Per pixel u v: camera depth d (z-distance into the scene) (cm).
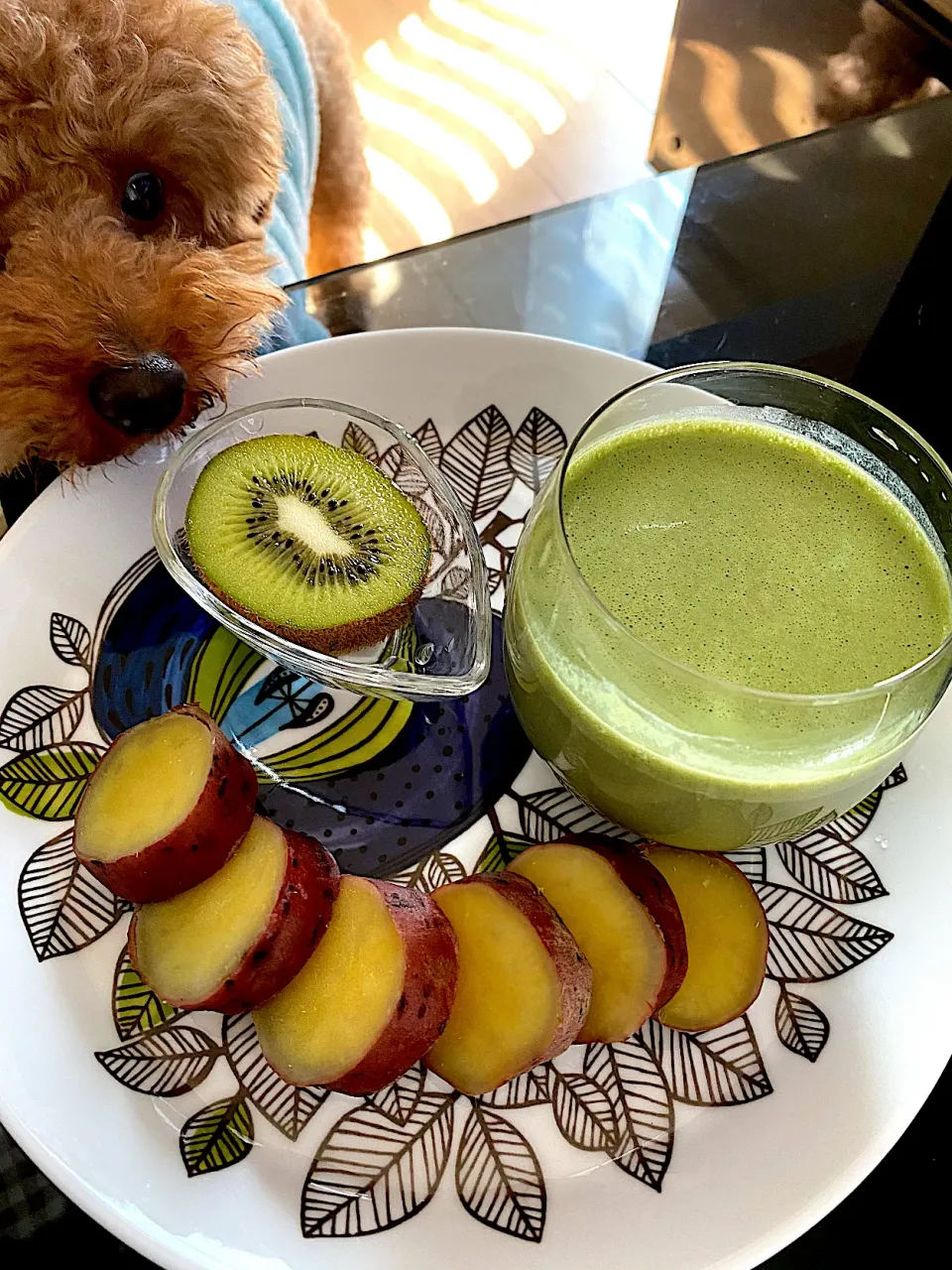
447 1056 64
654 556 72
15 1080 60
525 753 79
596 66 218
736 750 62
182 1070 64
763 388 74
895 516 73
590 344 104
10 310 79
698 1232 59
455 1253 58
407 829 75
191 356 85
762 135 170
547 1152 62
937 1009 66
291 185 116
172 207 89
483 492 91
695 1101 64
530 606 69
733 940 69
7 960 65
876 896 72
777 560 72
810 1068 65
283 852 65
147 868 63
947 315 107
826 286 109
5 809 71
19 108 75
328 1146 62
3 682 76
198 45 83
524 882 67
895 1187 70
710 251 112
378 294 108
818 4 147
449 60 218
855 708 59
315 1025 61
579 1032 64
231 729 79
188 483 84
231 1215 58
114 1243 68
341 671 76
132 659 80
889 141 120
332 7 226
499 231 113
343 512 82
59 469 89
